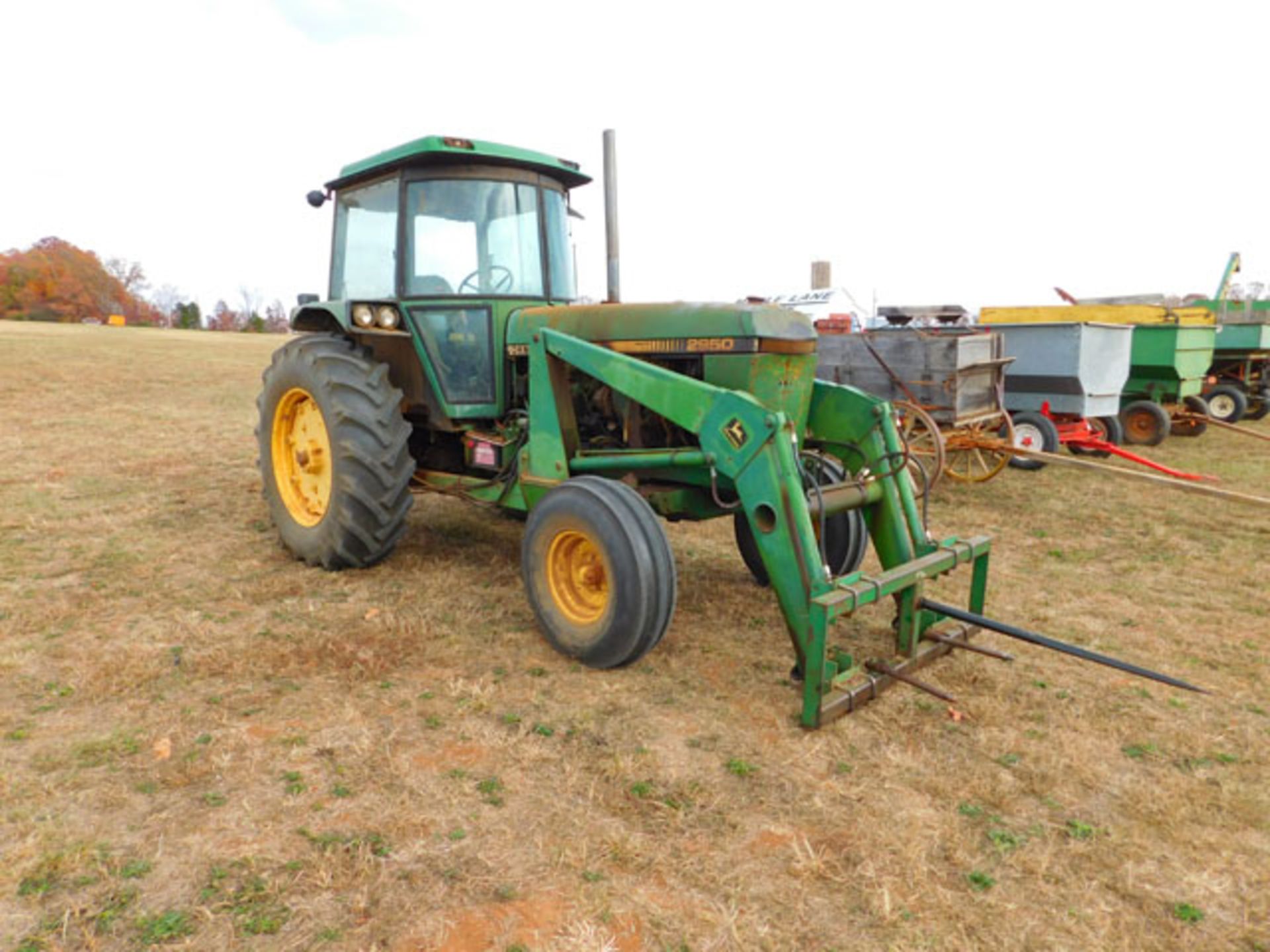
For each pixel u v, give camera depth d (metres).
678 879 2.30
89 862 2.30
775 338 3.77
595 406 4.42
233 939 2.04
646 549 3.41
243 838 2.43
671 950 2.04
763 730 3.12
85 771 2.75
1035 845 2.48
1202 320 12.64
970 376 7.24
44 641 3.79
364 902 2.17
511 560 5.16
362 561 4.79
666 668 3.65
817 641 3.02
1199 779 2.85
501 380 4.70
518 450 4.53
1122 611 4.50
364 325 4.45
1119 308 11.13
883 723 3.17
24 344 21.22
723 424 3.39
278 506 5.13
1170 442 10.86
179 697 3.28
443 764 2.85
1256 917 2.21
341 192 5.30
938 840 2.49
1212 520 6.55
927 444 7.57
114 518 6.02
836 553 4.31
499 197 4.66
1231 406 12.30
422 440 5.39
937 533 6.16
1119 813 2.65
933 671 3.62
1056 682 3.56
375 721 3.13
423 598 4.45
